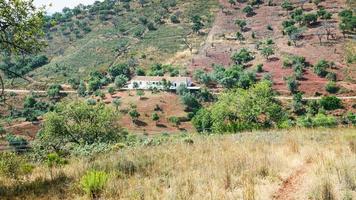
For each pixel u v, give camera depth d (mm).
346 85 123438
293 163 14875
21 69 184125
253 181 12531
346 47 151250
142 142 28672
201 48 188625
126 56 199250
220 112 57438
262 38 184000
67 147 33156
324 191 10758
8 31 16641
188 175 13398
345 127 30828
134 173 14797
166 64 180250
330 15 184000
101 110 52469
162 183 13016
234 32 199625
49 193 12523
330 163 13867
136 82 144750
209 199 10750
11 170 16812
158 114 119125
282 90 126875
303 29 176500
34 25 16641
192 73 158375
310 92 122938
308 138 22625
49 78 180125
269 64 149750
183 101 122750
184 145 21969
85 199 11562
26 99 136500
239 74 139875
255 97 58250
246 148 18844
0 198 12367
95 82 151750
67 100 142500
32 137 103438
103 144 29750
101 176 12562
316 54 150250
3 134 100375
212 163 15297
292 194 11375
